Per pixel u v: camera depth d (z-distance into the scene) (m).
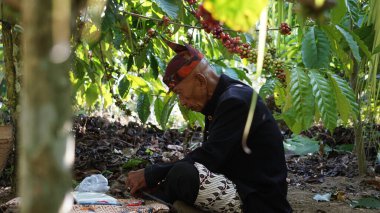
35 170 0.30
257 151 2.13
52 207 0.30
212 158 2.11
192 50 2.20
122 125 4.92
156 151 4.25
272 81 2.31
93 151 3.97
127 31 2.62
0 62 3.35
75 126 4.29
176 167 2.17
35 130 0.30
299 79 2.04
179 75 2.18
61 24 0.31
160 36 2.76
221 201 2.11
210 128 2.18
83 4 0.48
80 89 3.37
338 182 3.62
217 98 2.20
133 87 3.15
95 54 3.06
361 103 3.60
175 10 2.25
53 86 0.31
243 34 2.54
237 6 0.58
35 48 0.30
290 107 2.18
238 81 2.25
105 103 3.62
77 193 2.24
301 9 0.49
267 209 2.10
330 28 2.11
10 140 2.30
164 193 2.24
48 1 0.31
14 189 2.60
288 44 3.92
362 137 3.69
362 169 3.71
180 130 5.00
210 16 0.64
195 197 2.14
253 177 2.12
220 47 2.95
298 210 2.91
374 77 2.65
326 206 3.01
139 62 2.83
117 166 3.68
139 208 2.06
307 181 3.68
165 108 2.90
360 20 3.10
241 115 2.10
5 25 2.49
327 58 2.31
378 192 3.34
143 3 3.08
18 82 2.53
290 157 4.40
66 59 0.32
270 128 2.15
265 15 0.58
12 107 2.54
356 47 2.10
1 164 2.32
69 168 0.32
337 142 4.67
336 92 2.06
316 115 2.13
